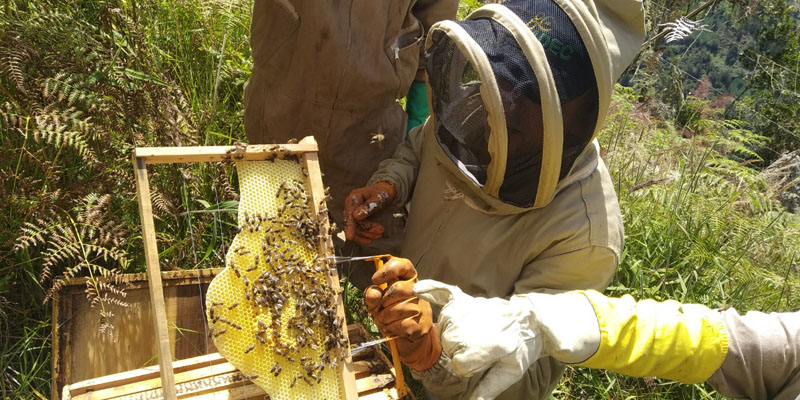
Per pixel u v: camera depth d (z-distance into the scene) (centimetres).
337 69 278
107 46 308
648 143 453
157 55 337
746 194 426
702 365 194
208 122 332
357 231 267
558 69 194
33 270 267
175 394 170
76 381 227
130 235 284
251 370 183
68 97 283
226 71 378
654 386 300
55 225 256
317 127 296
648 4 496
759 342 195
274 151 198
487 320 181
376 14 277
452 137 232
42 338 255
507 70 193
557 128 192
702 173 430
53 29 282
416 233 271
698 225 392
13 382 248
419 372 218
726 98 497
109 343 238
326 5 267
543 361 237
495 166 206
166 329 171
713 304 353
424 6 312
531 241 234
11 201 262
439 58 222
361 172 314
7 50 264
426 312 203
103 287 242
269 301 186
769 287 377
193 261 303
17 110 272
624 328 192
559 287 230
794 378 195
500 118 192
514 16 199
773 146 782
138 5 359
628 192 357
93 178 285
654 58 475
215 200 320
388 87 296
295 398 185
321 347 190
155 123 300
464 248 248
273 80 295
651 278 365
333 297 194
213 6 387
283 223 196
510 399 229
